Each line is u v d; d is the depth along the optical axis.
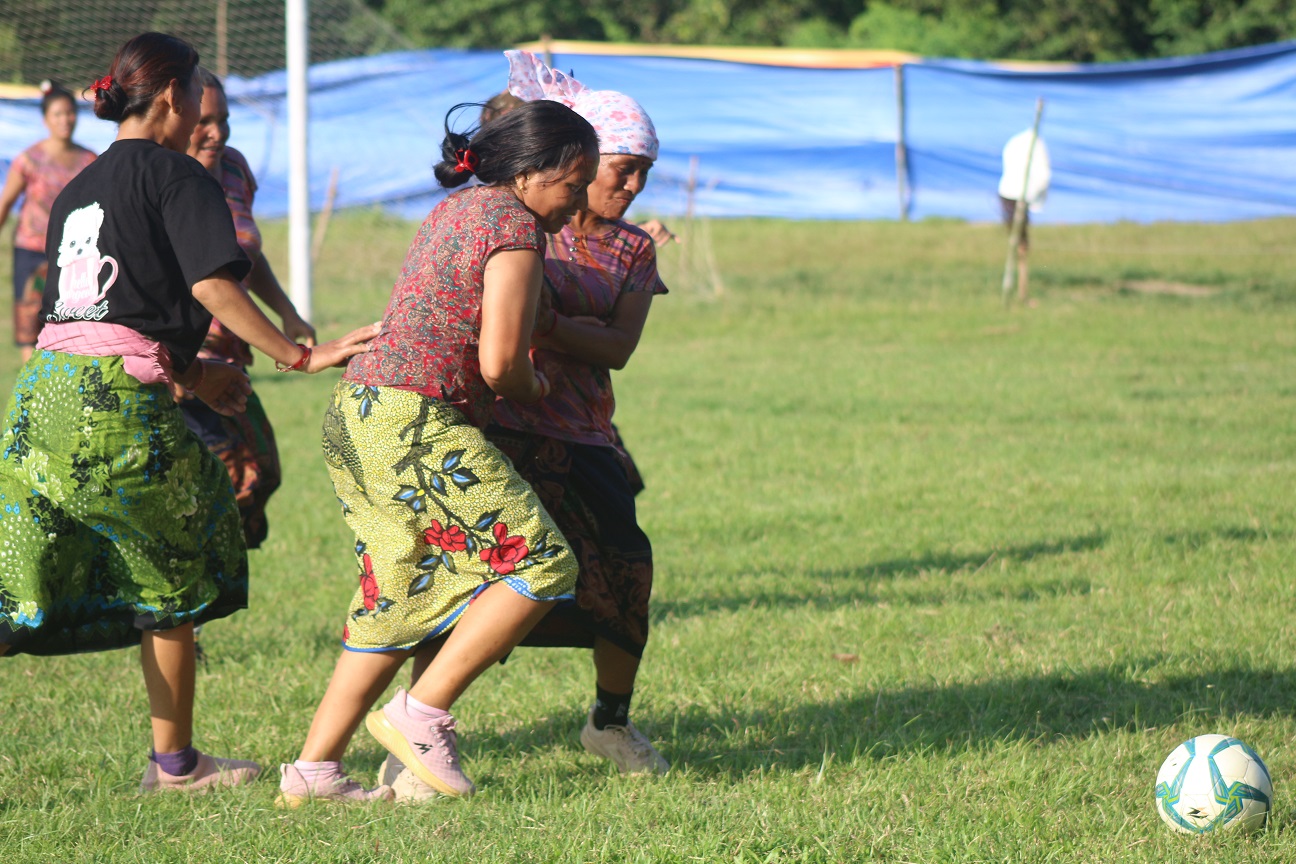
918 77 73.75
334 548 18.23
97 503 9.10
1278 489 20.58
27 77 55.06
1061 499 20.41
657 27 118.62
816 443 25.50
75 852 8.59
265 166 58.69
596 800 9.61
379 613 9.29
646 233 10.63
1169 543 17.58
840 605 15.22
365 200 59.75
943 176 75.69
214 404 10.51
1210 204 72.62
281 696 12.22
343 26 58.97
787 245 66.00
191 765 10.04
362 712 9.46
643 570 10.25
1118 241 64.94
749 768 10.52
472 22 105.19
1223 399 29.19
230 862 8.46
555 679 12.83
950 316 44.50
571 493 10.12
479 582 9.23
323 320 42.69
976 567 16.83
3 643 9.08
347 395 9.16
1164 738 10.95
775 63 73.00
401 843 8.63
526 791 9.91
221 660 13.45
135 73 9.44
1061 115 73.44
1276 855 8.64
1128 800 9.63
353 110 60.12
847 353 38.16
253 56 57.84
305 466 23.59
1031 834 8.97
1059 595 15.35
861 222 74.56
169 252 9.20
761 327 43.72
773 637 13.95
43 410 9.12
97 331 9.09
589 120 10.27
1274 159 71.44
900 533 18.67
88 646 9.48
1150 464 22.80
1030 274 54.16
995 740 10.74
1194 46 107.00
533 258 8.99
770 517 19.73
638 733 10.73
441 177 9.48
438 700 9.24
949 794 9.70
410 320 9.04
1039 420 27.53
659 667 13.01
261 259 12.77
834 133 74.38
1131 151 72.88
